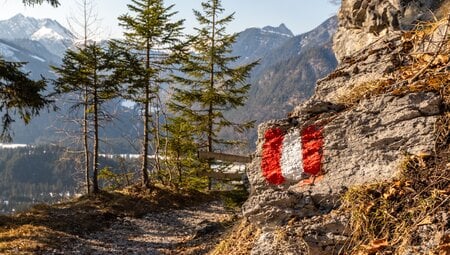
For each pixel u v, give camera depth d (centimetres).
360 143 406
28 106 1421
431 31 462
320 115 445
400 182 348
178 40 2144
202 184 2417
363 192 361
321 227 366
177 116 2506
